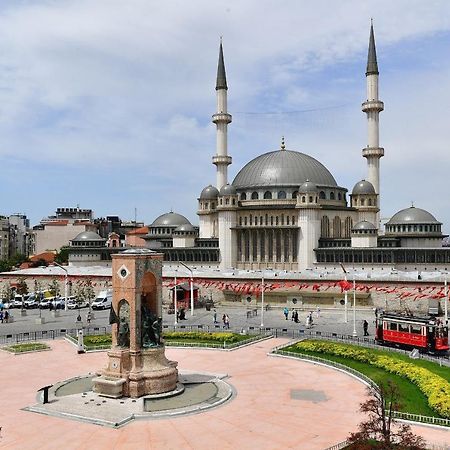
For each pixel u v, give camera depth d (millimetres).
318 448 40062
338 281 123062
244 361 69312
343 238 150250
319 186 161000
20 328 100438
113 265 54125
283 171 163250
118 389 50844
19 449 39781
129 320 53094
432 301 114812
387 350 74000
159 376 52344
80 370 64750
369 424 36781
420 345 73750
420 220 150875
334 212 157750
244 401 51688
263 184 161875
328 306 124500
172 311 121125
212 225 174125
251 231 155625
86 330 94750
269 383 58438
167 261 162000
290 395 53812
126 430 43562
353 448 36969
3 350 76562
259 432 43344
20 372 63656
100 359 71125
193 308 121750
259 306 130000
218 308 129250
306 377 61062
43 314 122500
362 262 139625
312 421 46000
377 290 119750
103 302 131125
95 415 46438
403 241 149750
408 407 48281
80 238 178875
